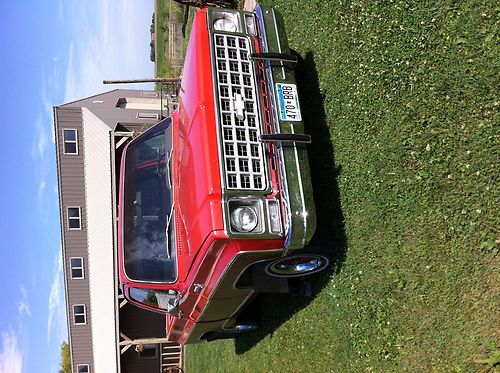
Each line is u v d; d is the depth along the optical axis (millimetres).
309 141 4926
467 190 4254
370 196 5242
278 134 4855
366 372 5055
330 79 6176
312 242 5273
